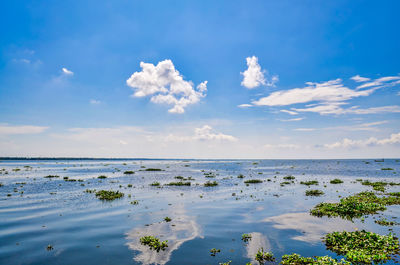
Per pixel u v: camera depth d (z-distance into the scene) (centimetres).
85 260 1048
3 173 5984
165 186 3544
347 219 1683
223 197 2592
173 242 1263
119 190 3125
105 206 2133
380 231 1399
